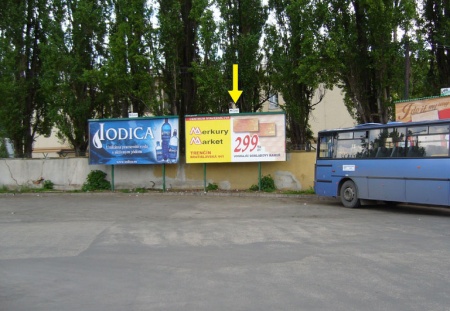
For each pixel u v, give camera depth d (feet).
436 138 42.83
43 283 21.02
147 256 26.16
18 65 77.00
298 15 65.05
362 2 59.82
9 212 48.73
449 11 69.41
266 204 54.08
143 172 69.67
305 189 65.87
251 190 66.39
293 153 66.39
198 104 74.02
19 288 20.26
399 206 52.16
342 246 28.25
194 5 68.64
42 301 18.40
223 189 67.92
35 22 79.77
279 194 62.80
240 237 31.76
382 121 65.72
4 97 73.92
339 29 61.31
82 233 34.32
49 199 62.13
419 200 43.65
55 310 17.33
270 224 37.76
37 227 37.70
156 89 71.36
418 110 58.34
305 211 47.16
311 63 62.75
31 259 25.86
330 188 53.21
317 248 27.68
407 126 45.44
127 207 51.88
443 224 37.55
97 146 67.82
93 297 18.84
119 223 39.45
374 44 63.00
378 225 37.01
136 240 31.17
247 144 64.49
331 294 18.61
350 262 23.98
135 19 68.85
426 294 18.49
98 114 79.00
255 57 70.49
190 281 20.90
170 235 32.99
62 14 73.97
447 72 73.92
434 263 23.66
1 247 29.32
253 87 72.38
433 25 71.87
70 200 60.44
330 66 61.87
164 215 44.75
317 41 62.18
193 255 26.21
